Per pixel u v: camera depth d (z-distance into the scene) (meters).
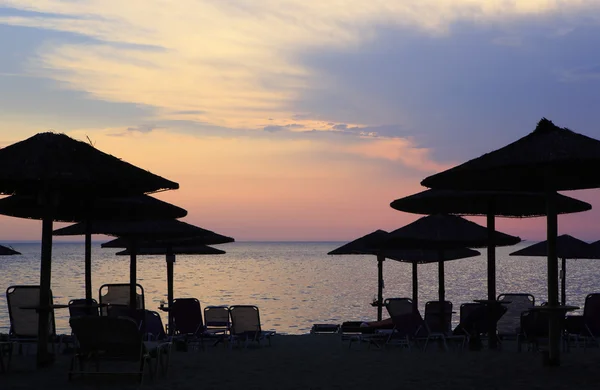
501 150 8.20
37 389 7.18
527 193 11.35
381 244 13.64
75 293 41.38
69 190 9.18
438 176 8.59
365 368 8.76
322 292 47.72
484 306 11.45
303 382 7.70
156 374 7.83
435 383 7.50
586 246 17.41
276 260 151.75
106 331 7.57
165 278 65.62
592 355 10.05
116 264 116.38
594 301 11.09
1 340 10.15
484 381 7.56
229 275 75.38
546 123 8.28
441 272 12.90
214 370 8.66
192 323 11.95
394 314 11.80
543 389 7.04
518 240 12.63
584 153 7.63
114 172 8.20
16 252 13.88
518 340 10.99
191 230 12.66
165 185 8.62
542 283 56.38
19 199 10.79
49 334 9.35
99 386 7.39
